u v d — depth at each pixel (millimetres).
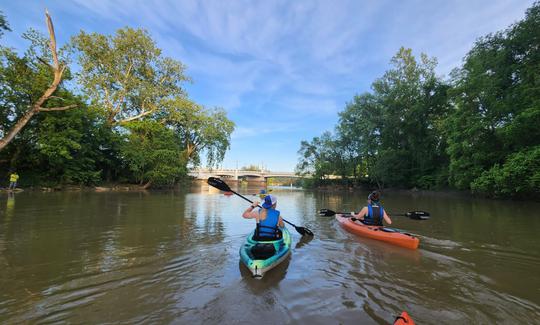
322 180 46625
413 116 27703
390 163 30328
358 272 4293
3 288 3605
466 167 18469
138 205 12844
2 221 8062
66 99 19781
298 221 9336
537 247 5715
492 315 3006
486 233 7062
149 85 28391
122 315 2953
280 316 2926
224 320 2840
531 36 15695
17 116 19234
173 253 5176
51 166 21578
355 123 36000
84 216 9227
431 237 6637
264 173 67062
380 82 31922
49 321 2822
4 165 20688
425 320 2893
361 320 2875
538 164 13562
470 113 17922
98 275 4066
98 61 26516
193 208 12141
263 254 4578
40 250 5297
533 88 14078
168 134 28297
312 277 4062
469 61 18594
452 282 3908
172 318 2881
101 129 24312
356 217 7980
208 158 36062
